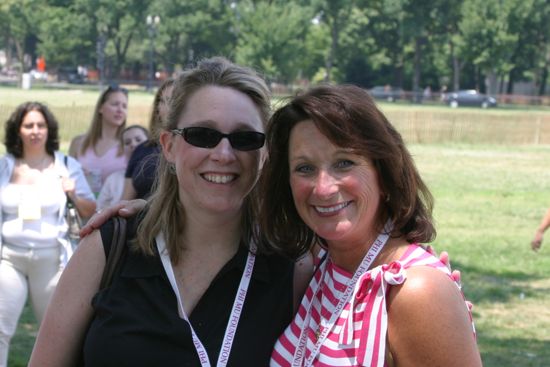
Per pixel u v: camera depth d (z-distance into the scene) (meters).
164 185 2.75
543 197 18.59
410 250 2.46
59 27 98.56
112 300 2.64
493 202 17.42
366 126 2.44
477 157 29.70
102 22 97.31
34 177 5.59
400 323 2.30
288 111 2.54
